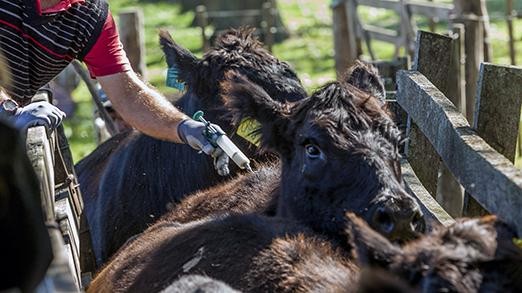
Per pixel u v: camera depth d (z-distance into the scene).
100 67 5.49
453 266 3.16
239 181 5.41
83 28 5.37
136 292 4.47
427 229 4.64
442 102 5.05
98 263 6.84
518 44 17.91
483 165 4.12
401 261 3.22
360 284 3.03
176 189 6.64
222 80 6.43
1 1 5.18
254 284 4.01
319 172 4.66
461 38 10.41
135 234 6.76
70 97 15.39
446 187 8.17
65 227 5.05
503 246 3.28
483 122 5.16
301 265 4.00
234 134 6.23
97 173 7.51
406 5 14.81
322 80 17.34
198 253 4.35
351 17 14.91
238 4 21.77
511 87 5.10
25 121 4.84
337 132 4.67
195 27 22.70
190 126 5.29
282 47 20.66
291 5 25.16
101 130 10.23
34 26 5.24
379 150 4.61
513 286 3.14
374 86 5.43
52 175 4.82
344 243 4.54
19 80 5.29
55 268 3.47
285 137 4.90
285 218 4.68
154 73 18.25
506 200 3.84
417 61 6.19
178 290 3.72
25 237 3.01
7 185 2.99
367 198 4.47
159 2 26.39
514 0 21.12
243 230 4.39
